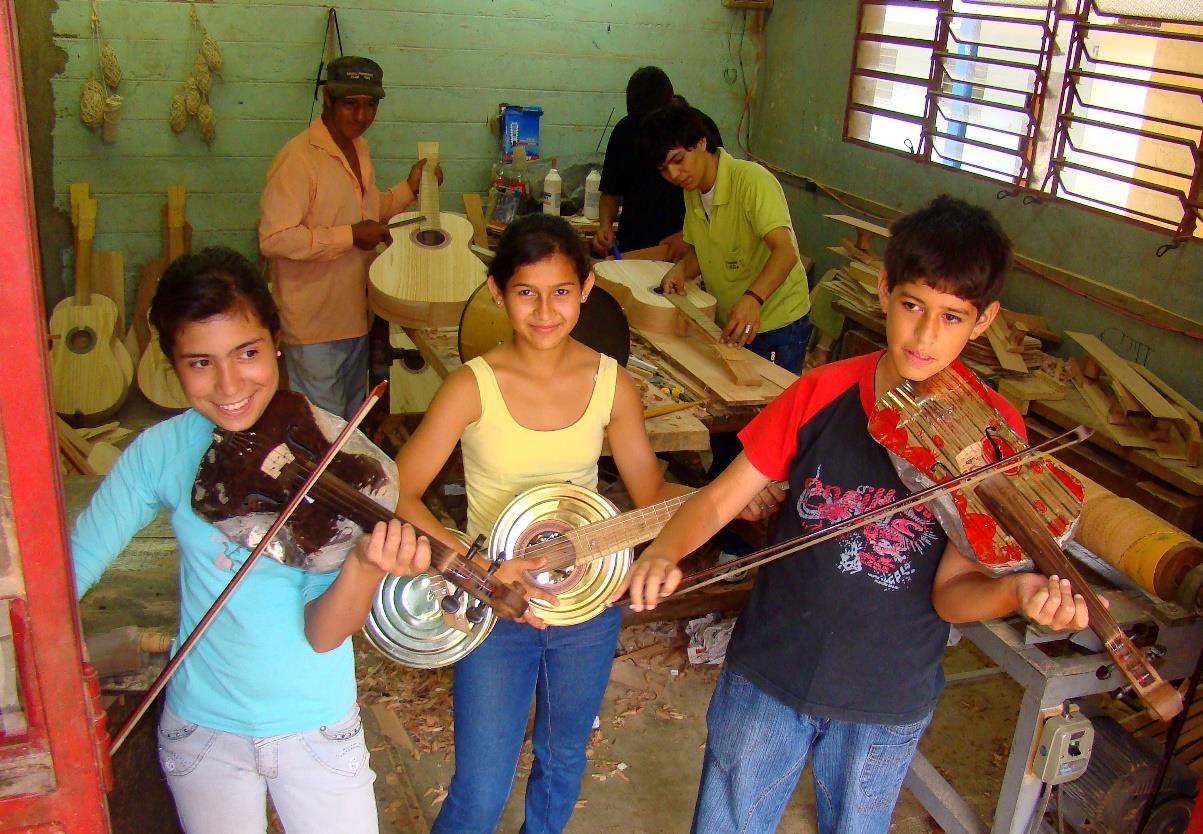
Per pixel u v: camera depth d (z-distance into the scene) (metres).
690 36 6.80
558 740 2.27
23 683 0.98
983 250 1.57
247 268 1.57
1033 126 4.89
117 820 1.95
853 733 1.92
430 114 6.40
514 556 2.10
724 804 2.06
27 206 0.86
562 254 2.07
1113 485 3.96
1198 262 4.16
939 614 1.79
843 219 5.62
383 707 3.18
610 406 2.23
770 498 2.23
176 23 5.64
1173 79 4.29
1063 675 2.28
